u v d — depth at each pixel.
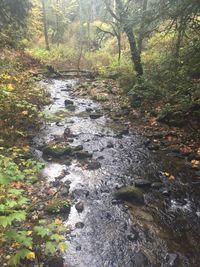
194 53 10.52
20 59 17.86
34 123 9.63
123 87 14.25
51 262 4.34
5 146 7.68
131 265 4.54
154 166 7.55
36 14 30.69
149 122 10.48
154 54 16.80
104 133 9.62
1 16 15.90
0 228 4.64
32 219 5.30
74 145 8.57
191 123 9.57
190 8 9.11
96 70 19.11
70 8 36.38
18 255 3.79
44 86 14.82
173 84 11.44
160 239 5.08
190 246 4.95
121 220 5.51
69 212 5.64
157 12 9.62
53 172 7.04
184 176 7.09
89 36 29.41
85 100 13.19
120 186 6.59
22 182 6.32
